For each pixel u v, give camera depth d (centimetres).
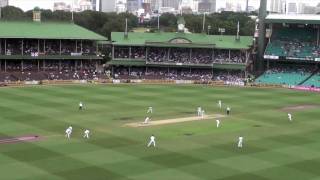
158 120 7125
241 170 4662
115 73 12669
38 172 4419
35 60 12394
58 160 4819
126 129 6400
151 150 5312
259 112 8125
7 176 4278
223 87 11456
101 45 15188
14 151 5122
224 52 13100
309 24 13138
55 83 11250
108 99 9019
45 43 12475
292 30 13925
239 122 7169
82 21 18262
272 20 13112
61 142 5575
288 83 12144
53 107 7969
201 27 19088
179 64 12719
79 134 6022
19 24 12562
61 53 12406
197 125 6825
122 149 5322
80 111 7669
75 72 12269
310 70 13100
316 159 5131
